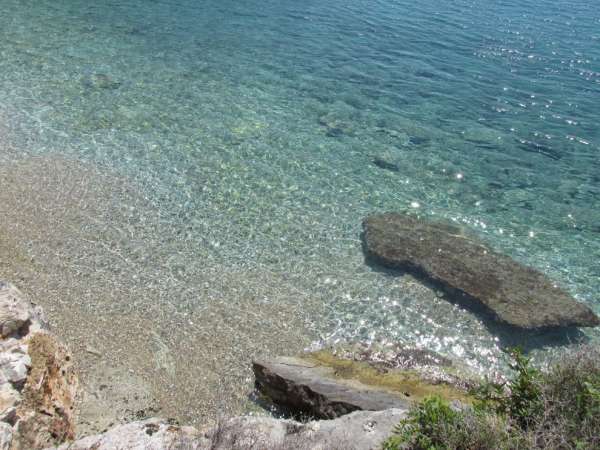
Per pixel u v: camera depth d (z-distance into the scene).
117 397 11.11
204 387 11.72
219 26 35.78
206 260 15.54
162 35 33.00
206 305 13.96
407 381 12.12
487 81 30.50
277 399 11.52
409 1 46.28
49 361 10.13
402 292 15.01
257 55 31.48
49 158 19.44
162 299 13.97
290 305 14.28
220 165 20.19
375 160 21.69
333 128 23.92
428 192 19.97
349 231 17.38
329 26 37.97
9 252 14.92
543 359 13.30
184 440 8.70
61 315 13.02
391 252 15.96
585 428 7.37
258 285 14.84
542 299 14.59
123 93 24.91
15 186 17.72
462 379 12.37
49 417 9.24
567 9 46.16
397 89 28.67
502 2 47.84
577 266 16.77
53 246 15.37
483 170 21.73
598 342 13.89
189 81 27.03
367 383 11.91
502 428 7.38
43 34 30.92
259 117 24.19
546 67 32.94
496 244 17.44
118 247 15.64
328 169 20.72
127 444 8.62
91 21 34.12
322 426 9.11
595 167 22.61
